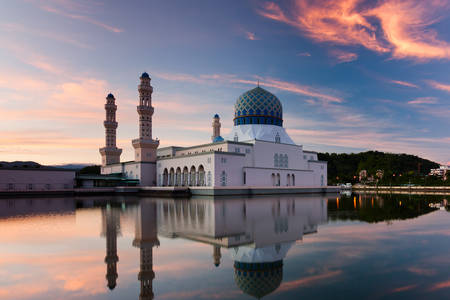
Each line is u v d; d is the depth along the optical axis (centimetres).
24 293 1170
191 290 1183
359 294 1130
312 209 4369
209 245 1969
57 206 5259
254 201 6275
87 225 2861
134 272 1423
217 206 5003
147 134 11800
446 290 1170
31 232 2491
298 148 11744
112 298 1109
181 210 4322
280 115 11944
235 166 9619
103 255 1736
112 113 14262
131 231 2505
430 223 2894
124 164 12688
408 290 1173
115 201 6681
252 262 1566
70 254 1762
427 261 1570
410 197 7825
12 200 7188
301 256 1681
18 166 9875
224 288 1201
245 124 11550
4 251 1841
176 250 1838
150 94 11944
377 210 4197
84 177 11212
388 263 1535
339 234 2323
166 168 11256
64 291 1188
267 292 1151
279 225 2791
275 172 10575
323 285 1228
